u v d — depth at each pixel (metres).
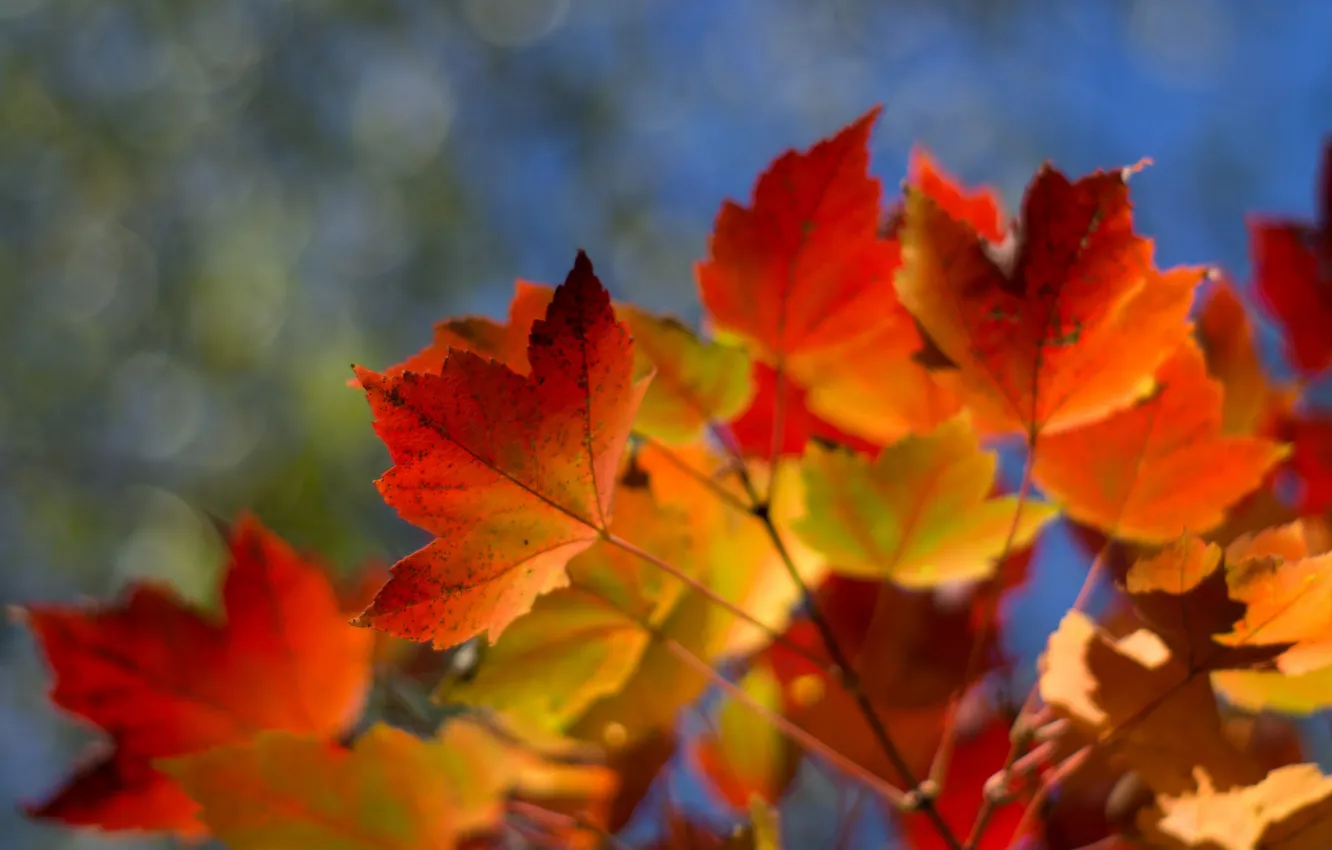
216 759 0.65
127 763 0.67
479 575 0.60
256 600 0.68
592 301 0.60
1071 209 0.63
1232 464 0.65
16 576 3.50
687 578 0.64
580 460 0.61
